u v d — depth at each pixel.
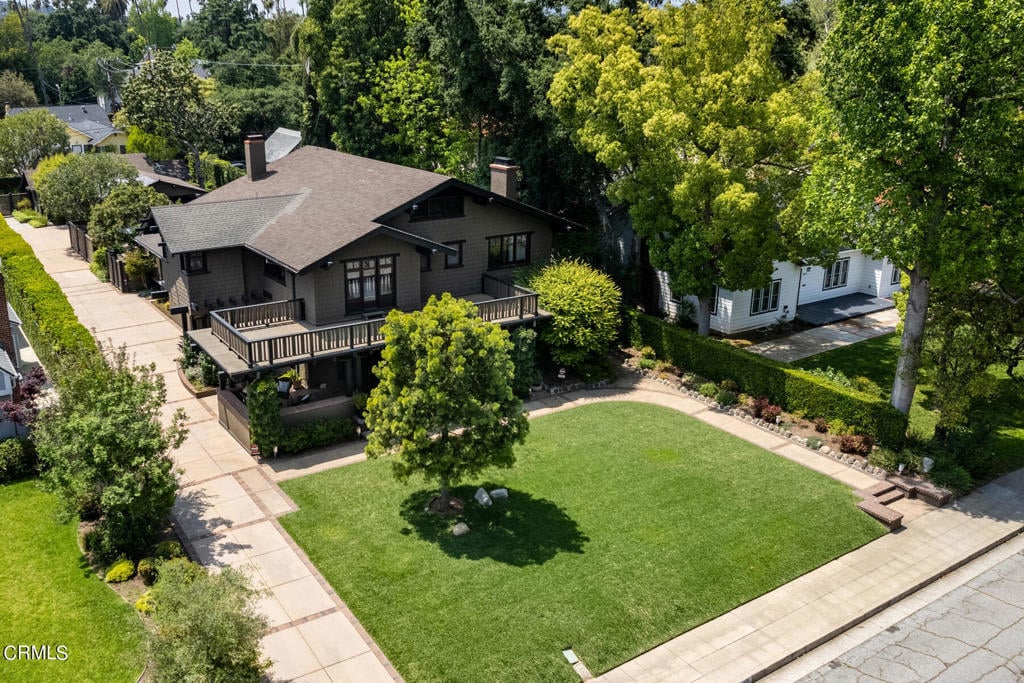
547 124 34.47
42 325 27.67
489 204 31.55
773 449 25.12
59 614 16.50
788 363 30.69
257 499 21.36
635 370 32.03
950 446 23.98
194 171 62.00
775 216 28.23
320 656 15.51
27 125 62.25
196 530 19.73
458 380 18.56
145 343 33.00
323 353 24.58
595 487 22.39
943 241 21.31
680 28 28.72
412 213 29.03
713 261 30.38
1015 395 26.27
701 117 27.77
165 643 13.30
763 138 27.23
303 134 58.66
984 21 19.31
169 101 56.44
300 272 25.30
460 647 15.84
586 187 36.31
